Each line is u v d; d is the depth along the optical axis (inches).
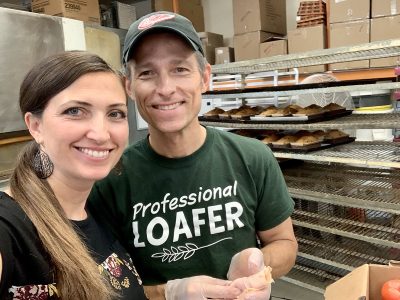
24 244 24.5
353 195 72.5
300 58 73.0
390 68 94.5
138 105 35.9
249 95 90.4
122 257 34.2
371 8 93.7
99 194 39.2
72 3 107.1
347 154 74.6
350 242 84.7
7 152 78.4
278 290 88.0
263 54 117.9
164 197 38.7
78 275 26.4
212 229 38.6
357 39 96.6
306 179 85.4
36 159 28.9
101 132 26.4
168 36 33.0
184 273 38.8
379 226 73.7
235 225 39.3
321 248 84.4
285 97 106.3
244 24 122.8
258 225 43.2
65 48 87.0
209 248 38.7
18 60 77.2
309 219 82.0
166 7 139.8
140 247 38.7
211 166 39.4
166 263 38.7
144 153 39.6
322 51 67.9
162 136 37.4
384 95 99.6
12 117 77.3
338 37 99.9
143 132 121.6
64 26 86.5
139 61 34.1
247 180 40.5
